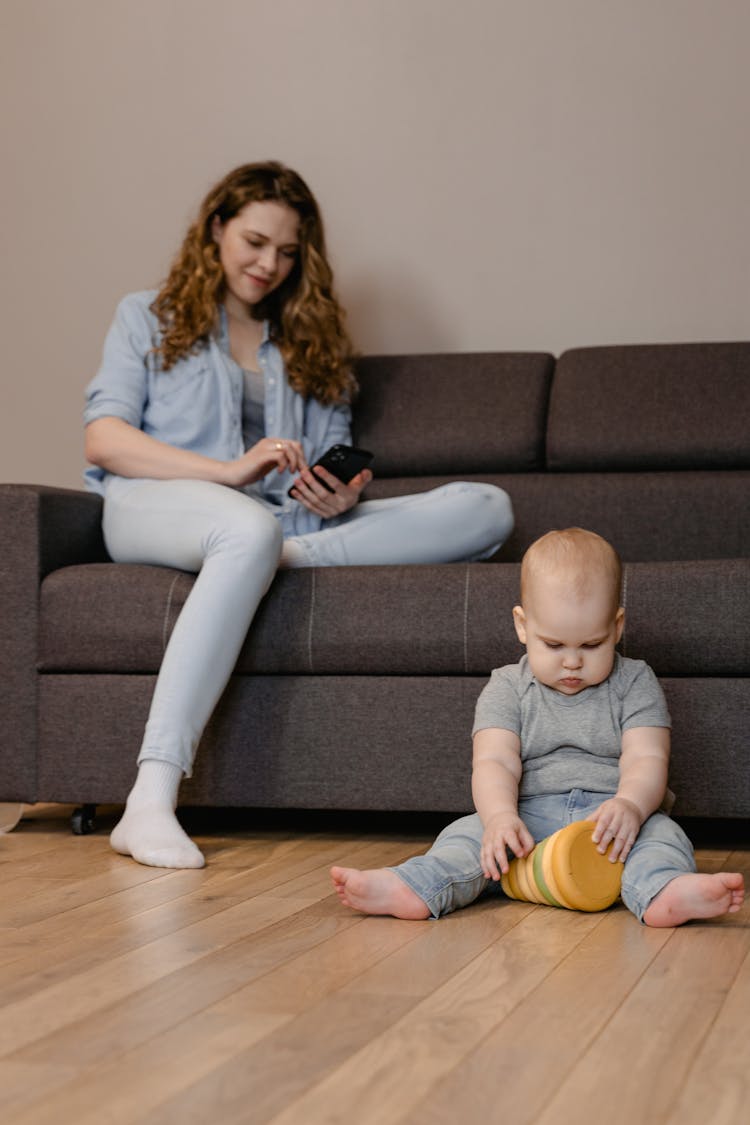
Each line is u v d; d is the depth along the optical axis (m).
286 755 2.14
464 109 3.14
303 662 2.12
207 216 2.59
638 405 2.71
